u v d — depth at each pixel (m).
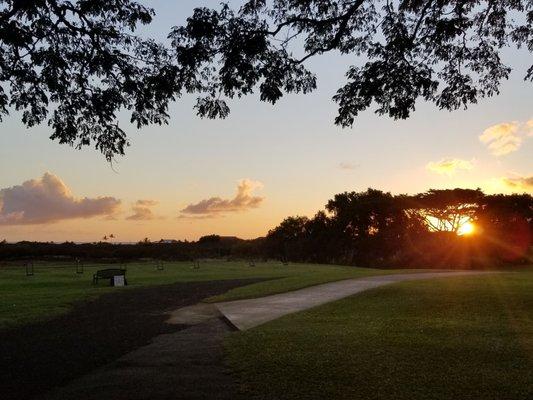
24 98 11.96
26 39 10.55
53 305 21.23
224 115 11.76
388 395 8.09
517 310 16.75
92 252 78.06
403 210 73.19
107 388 8.82
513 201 67.88
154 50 11.54
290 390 8.41
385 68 11.36
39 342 13.33
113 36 11.20
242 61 10.38
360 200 80.56
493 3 11.58
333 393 8.23
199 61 10.48
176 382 9.05
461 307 17.44
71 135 12.46
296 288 25.58
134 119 11.93
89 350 12.20
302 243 90.62
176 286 30.70
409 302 18.73
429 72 11.44
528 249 67.25
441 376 9.05
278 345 11.68
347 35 11.65
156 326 15.74
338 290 24.23
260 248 98.12
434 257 67.81
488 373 9.20
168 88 11.07
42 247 76.81
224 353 11.27
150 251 81.88
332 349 11.14
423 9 10.86
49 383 9.34
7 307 20.48
